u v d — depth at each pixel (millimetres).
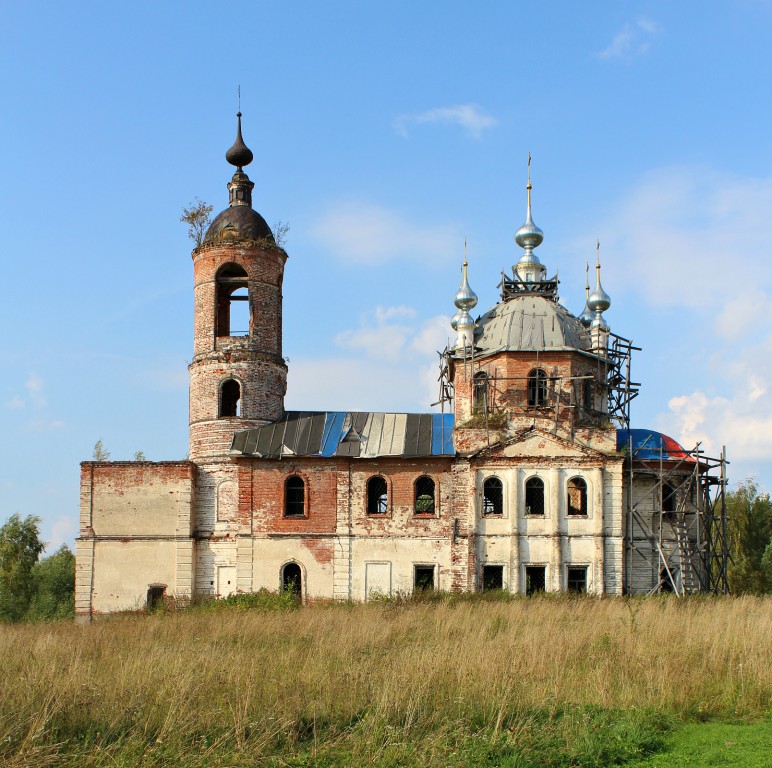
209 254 49031
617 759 14430
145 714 15250
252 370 48125
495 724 15367
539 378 47000
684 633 23641
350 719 15883
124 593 45531
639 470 45656
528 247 53469
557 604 37000
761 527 69500
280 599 42125
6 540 68375
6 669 18047
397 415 48500
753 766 13859
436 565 44656
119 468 46562
